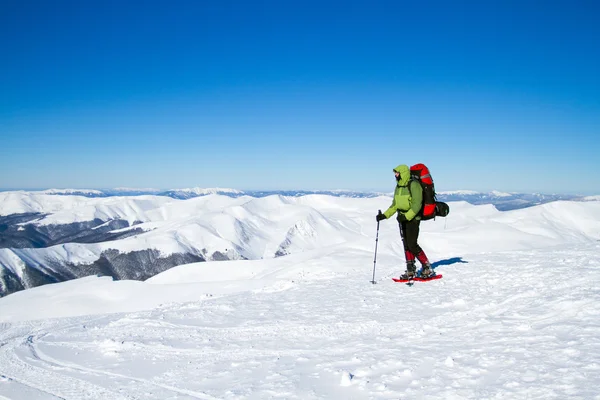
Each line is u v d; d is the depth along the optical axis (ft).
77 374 20.95
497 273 35.86
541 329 19.21
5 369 22.94
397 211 37.52
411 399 13.87
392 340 21.34
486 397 13.16
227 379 18.13
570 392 12.47
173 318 31.58
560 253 45.27
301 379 17.06
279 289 46.11
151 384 18.48
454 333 21.21
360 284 39.34
